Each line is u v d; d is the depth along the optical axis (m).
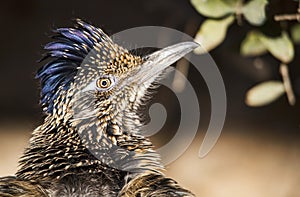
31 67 29.94
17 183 12.98
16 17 31.19
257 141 25.89
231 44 20.67
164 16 26.28
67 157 13.58
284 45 16.72
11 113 27.78
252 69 24.48
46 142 13.94
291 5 17.14
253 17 16.19
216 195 24.23
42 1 31.27
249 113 26.52
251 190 24.31
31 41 30.64
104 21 29.22
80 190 12.97
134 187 12.98
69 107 14.05
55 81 14.27
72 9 30.34
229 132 26.17
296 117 25.97
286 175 24.81
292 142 25.70
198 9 16.30
